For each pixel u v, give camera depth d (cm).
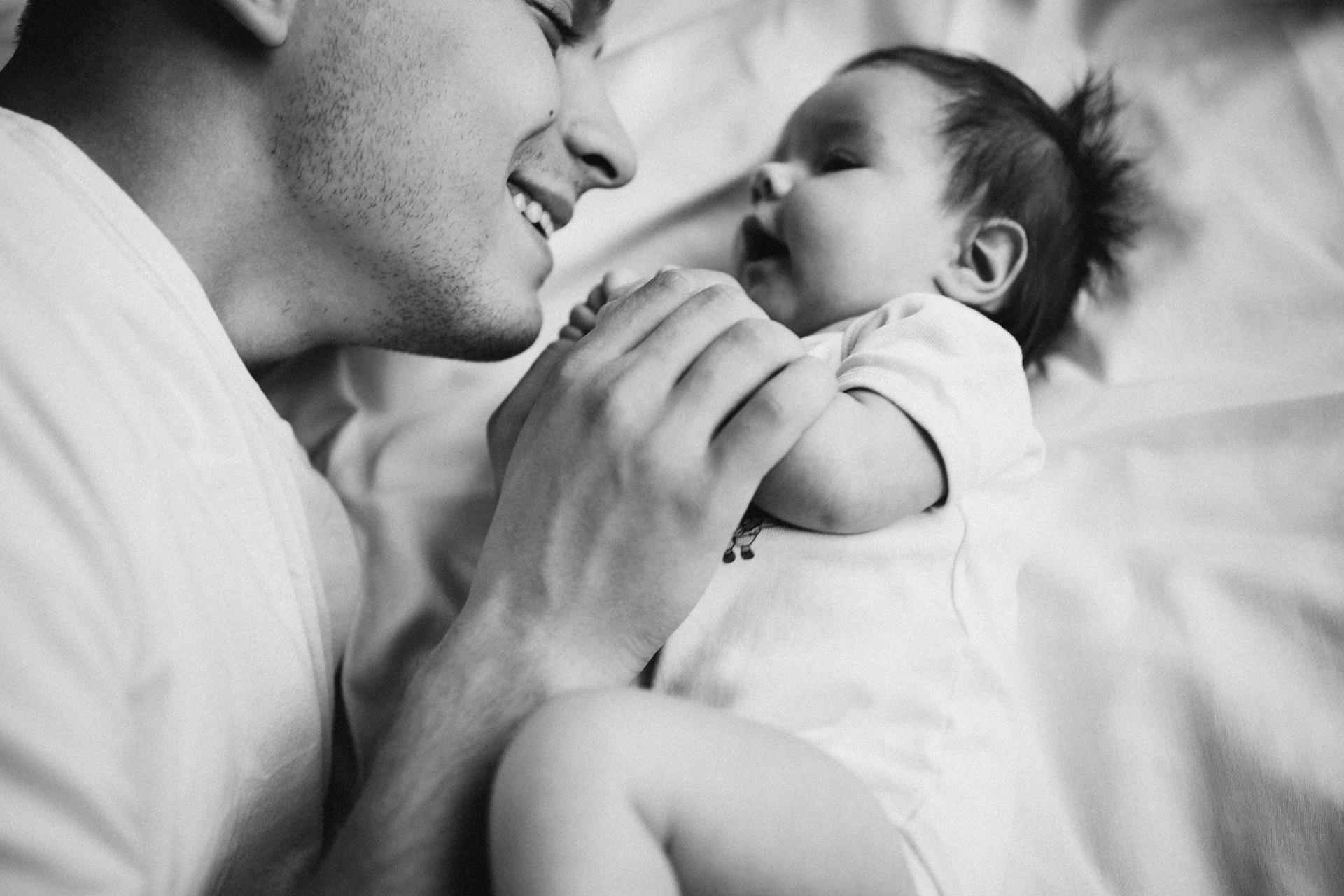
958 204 90
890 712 63
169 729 51
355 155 71
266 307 77
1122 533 90
